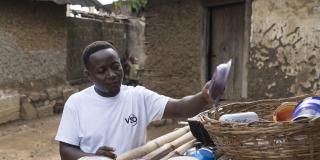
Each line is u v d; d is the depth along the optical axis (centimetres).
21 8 920
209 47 699
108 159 152
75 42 1218
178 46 731
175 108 204
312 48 487
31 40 951
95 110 206
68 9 1255
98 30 1350
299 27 499
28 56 944
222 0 659
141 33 1598
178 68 734
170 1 733
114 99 208
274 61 527
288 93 515
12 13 898
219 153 202
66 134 204
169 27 741
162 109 208
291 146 152
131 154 194
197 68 706
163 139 235
